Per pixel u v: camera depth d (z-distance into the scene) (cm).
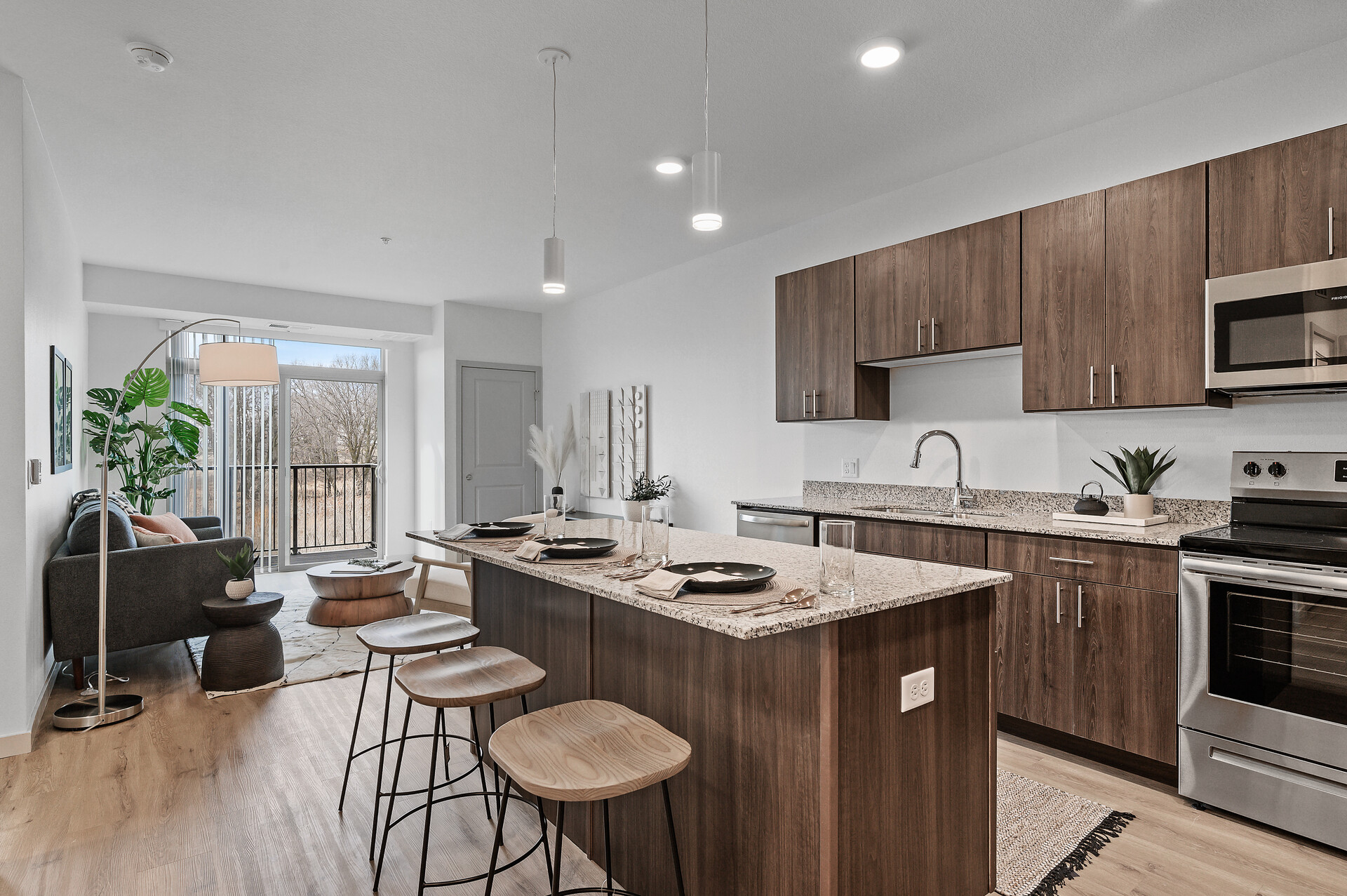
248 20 237
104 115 305
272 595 378
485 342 706
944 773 174
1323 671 206
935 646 171
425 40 250
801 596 150
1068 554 268
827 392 397
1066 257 296
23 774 261
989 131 324
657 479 577
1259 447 271
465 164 357
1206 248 256
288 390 695
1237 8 233
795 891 151
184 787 251
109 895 190
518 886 196
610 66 268
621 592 165
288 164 357
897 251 360
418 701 174
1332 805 205
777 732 155
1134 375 275
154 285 564
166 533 460
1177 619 240
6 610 276
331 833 221
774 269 473
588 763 139
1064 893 189
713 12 234
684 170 365
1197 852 209
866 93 288
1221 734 227
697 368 539
